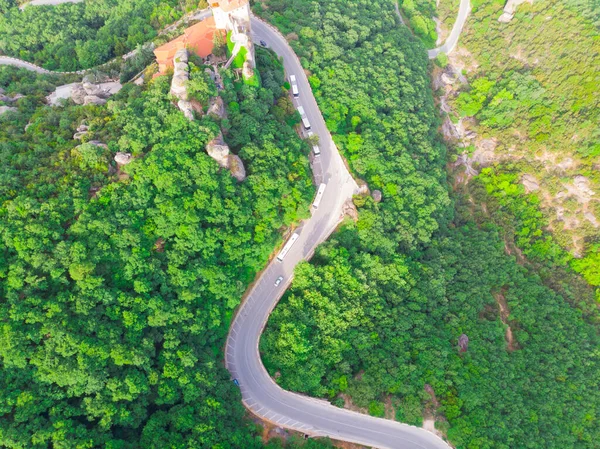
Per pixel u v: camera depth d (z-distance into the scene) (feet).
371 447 371.35
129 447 316.19
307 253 445.78
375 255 447.83
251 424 363.97
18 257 327.88
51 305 316.60
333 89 527.81
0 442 282.15
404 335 415.44
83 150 369.30
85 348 315.37
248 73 450.30
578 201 596.29
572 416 437.99
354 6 654.12
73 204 352.08
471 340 443.32
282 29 561.43
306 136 497.46
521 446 384.27
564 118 609.42
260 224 411.34
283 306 405.59
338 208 466.29
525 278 536.42
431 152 557.74
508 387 424.05
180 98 408.87
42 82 532.73
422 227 498.28
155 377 334.85
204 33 478.59
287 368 388.78
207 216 380.17
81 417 318.45
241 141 418.92
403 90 588.09
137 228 361.71
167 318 350.02
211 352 375.25
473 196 620.08
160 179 366.43
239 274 408.05
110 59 613.52
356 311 413.18
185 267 372.58
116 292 339.98
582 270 571.28
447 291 480.64
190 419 332.19
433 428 372.58
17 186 355.15
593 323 540.93
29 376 306.35
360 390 376.27
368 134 501.56
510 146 635.25
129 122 395.14
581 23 647.56
